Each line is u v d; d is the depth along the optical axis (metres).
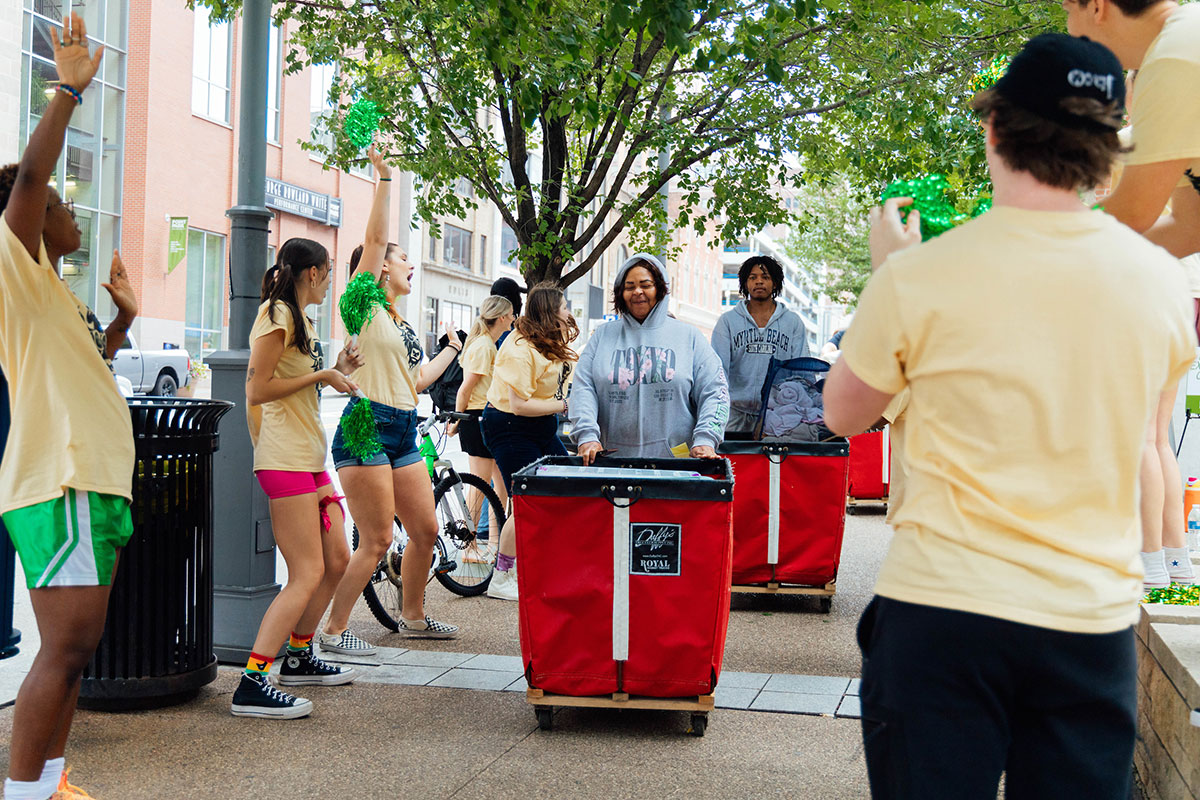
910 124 9.02
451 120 9.19
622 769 3.74
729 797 3.49
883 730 1.81
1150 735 3.37
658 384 5.33
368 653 5.19
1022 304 1.75
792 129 9.49
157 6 24.78
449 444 17.53
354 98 9.92
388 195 5.05
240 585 4.98
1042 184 1.81
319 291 4.56
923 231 2.04
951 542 1.77
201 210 26.98
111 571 3.17
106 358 3.59
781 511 6.43
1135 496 1.81
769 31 8.30
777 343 7.11
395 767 3.73
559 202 9.32
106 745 3.89
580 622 4.12
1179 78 2.33
